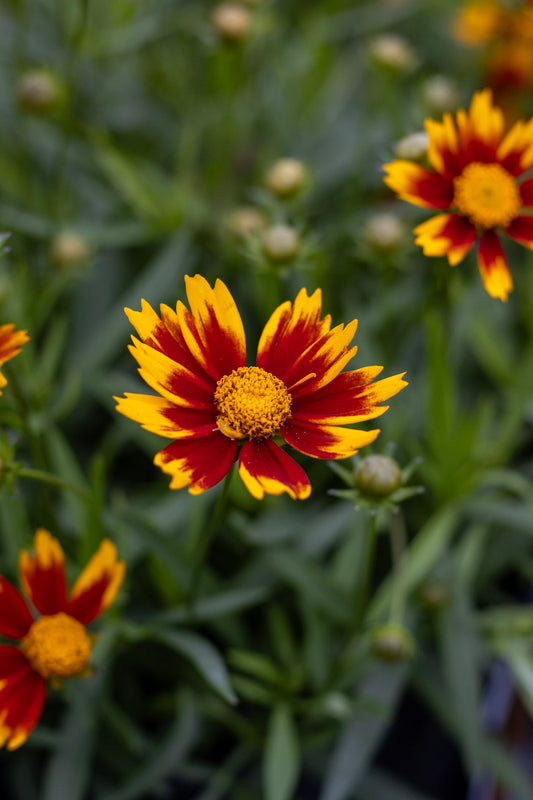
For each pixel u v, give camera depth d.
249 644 0.47
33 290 0.50
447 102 0.52
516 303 0.54
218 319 0.38
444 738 0.51
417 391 0.50
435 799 0.49
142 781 0.45
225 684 0.43
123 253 0.55
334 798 0.44
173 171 0.61
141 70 0.62
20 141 0.56
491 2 0.58
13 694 0.39
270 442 0.38
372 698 0.46
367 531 0.47
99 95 0.60
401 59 0.52
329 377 0.38
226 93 0.55
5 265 0.51
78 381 0.47
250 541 0.47
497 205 0.42
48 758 0.48
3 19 0.58
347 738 0.45
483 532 0.48
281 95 0.59
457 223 0.42
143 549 0.46
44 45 0.58
